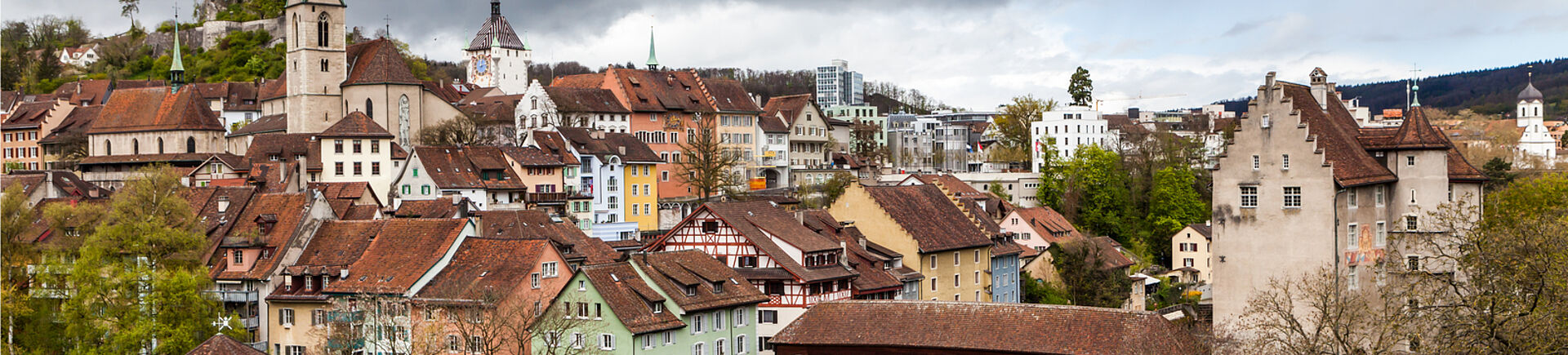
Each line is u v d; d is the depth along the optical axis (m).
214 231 121.44
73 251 115.12
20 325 102.31
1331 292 79.94
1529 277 67.19
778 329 121.19
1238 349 87.88
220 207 124.06
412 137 197.62
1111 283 158.38
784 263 121.88
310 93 197.88
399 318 102.56
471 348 93.06
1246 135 95.00
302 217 117.94
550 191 170.25
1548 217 71.69
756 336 118.31
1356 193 93.44
